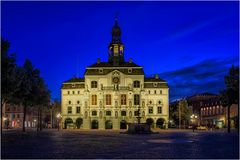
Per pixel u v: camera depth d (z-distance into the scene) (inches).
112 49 5113.2
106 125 4894.2
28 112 5885.8
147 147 1253.1
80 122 4965.6
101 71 4931.1
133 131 3031.5
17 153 970.1
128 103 4845.0
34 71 2748.5
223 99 2709.2
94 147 1232.8
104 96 4869.6
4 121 4997.5
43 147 1208.8
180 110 5999.0
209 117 6176.2
